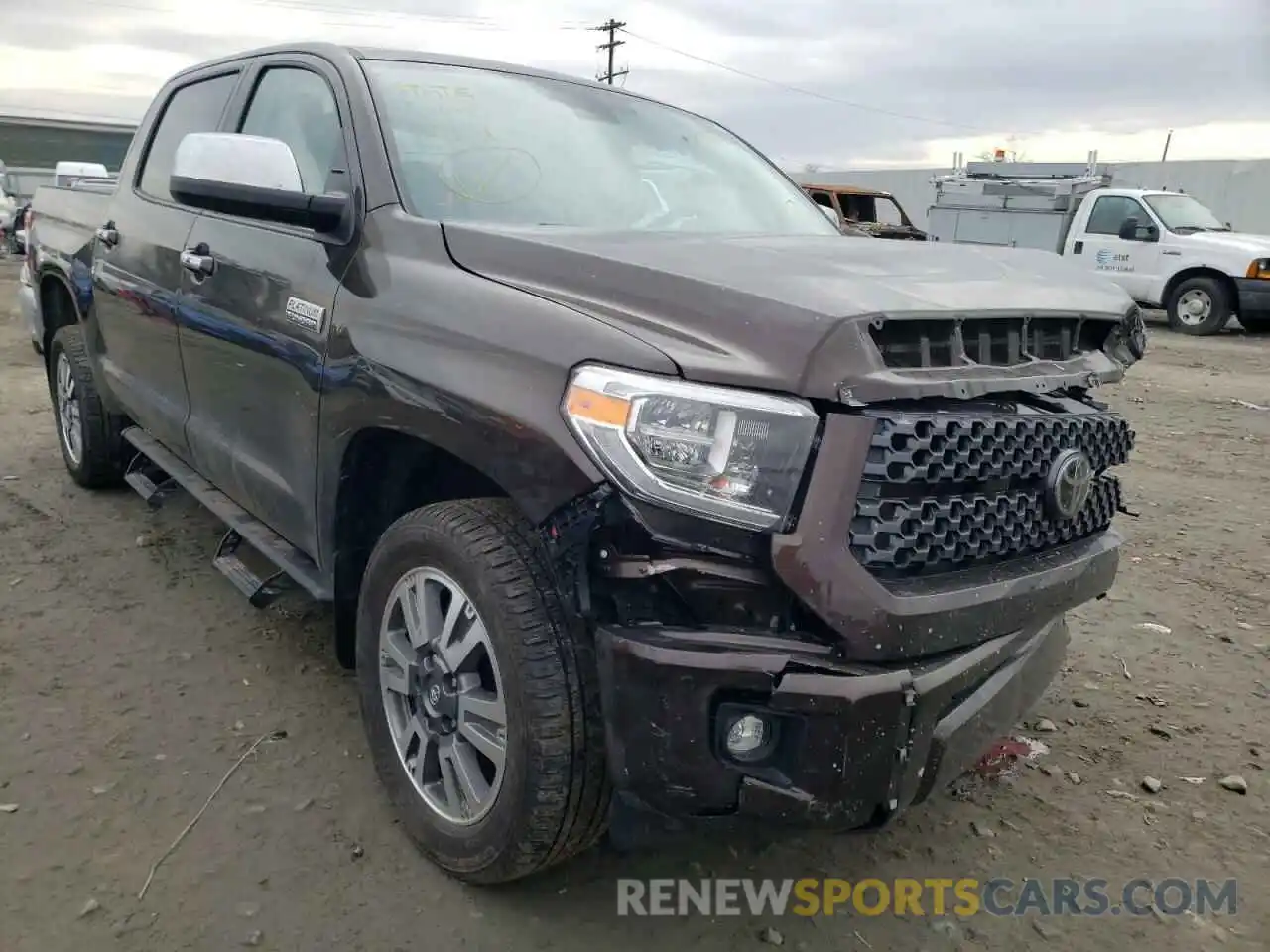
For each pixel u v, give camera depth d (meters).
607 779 2.25
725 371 2.03
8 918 2.35
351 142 2.98
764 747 2.09
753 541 2.03
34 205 6.23
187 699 3.36
